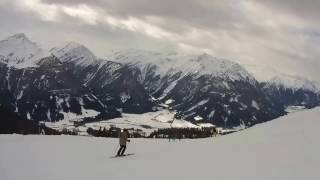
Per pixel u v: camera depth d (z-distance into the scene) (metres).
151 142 72.25
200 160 39.19
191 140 71.69
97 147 62.59
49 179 35.69
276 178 28.81
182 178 31.58
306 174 29.16
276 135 49.38
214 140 58.12
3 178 37.47
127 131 50.12
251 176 30.06
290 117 61.28
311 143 40.78
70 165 43.50
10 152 56.88
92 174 36.75
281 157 36.12
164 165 38.31
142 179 32.50
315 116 57.03
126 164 41.34
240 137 54.50
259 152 39.97
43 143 68.44
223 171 32.59
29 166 43.91
